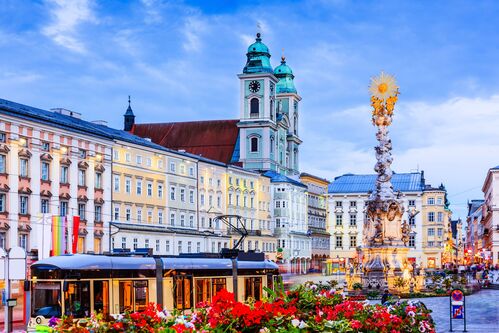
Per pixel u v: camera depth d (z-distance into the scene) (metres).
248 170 153.75
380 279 75.94
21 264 39.53
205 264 51.97
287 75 199.88
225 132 182.25
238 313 21.09
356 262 81.88
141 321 21.22
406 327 24.83
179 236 121.44
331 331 21.17
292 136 194.62
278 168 182.62
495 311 57.59
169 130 185.50
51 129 90.06
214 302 21.55
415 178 197.88
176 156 124.06
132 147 110.06
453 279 89.94
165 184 120.12
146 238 111.38
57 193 90.88
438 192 191.38
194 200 130.25
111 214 103.25
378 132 81.94
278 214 167.00
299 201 177.75
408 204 192.88
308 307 23.48
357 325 21.94
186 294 50.00
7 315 38.66
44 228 76.12
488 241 193.62
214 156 179.12
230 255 56.16
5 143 82.44
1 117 81.62
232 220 145.12
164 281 48.31
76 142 95.12
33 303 42.47
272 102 180.12
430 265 190.12
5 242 82.19
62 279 42.19
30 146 86.50
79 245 94.81
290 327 20.78
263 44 179.50
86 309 42.91
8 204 82.62
